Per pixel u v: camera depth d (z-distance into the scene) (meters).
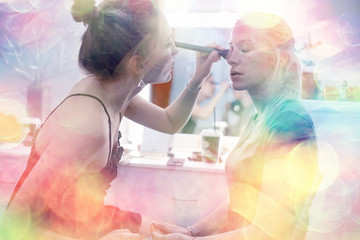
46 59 2.07
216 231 1.10
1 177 1.82
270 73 0.97
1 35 2.08
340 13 1.72
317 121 1.72
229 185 1.05
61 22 2.03
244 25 0.98
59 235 0.84
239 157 0.99
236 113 1.92
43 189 0.81
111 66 0.90
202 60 1.22
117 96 0.96
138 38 0.89
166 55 0.97
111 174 1.00
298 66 0.98
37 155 0.88
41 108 2.09
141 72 0.95
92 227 0.96
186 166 1.67
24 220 0.80
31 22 2.06
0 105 2.04
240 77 1.00
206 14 1.90
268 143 0.86
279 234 0.80
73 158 0.82
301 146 0.80
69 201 0.85
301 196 0.81
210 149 1.74
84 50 0.91
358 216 1.63
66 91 2.08
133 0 0.90
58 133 0.84
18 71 2.10
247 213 0.97
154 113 1.29
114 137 1.00
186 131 2.05
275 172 0.82
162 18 0.95
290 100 0.91
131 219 1.21
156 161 1.77
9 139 1.97
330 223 1.65
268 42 0.96
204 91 1.94
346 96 1.73
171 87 1.95
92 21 0.89
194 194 1.67
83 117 0.84
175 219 1.70
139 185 1.73
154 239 1.00
